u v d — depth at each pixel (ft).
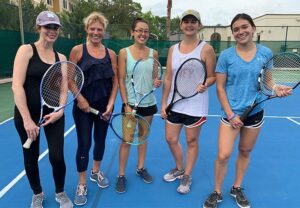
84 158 10.96
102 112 11.09
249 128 10.16
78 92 9.88
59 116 9.61
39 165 14.10
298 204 11.18
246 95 9.65
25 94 9.12
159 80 11.55
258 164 14.60
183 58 10.98
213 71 11.02
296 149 16.75
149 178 12.60
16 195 11.59
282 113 26.11
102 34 10.54
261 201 11.36
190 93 11.14
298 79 11.68
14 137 18.31
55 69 9.42
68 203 10.57
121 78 11.53
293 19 94.38
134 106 11.28
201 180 12.93
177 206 10.98
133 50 11.48
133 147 16.48
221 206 10.93
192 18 10.55
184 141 17.70
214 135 19.29
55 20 9.04
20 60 8.94
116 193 11.78
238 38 9.41
